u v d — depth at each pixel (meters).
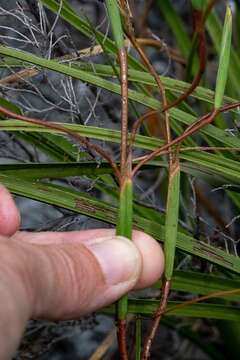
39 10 0.33
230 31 0.24
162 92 0.26
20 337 0.21
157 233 0.28
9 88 0.32
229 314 0.30
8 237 0.25
